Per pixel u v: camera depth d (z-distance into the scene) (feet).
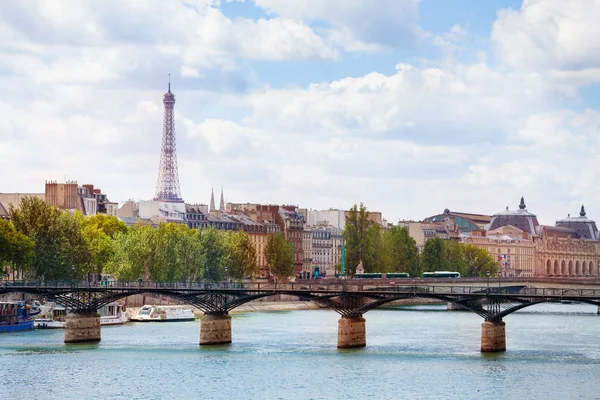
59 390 514.27
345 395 503.20
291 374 554.46
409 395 502.79
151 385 526.57
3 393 506.89
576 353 642.63
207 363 591.37
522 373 558.56
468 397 498.69
